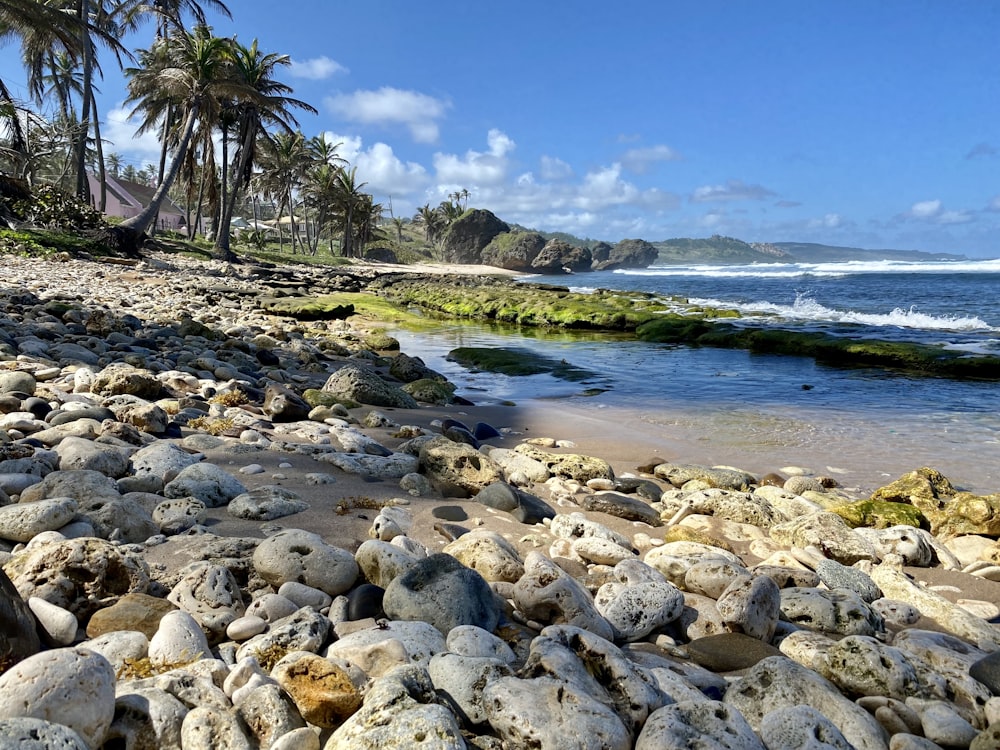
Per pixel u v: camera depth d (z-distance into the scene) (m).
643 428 9.59
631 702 2.67
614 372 14.72
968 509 5.89
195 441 6.11
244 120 42.19
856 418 10.28
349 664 2.71
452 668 2.69
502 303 29.08
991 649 3.71
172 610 3.08
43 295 16.66
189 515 4.28
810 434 9.32
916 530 5.29
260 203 111.88
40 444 5.14
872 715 2.93
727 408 10.95
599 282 66.75
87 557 3.13
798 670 3.01
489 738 2.45
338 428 7.39
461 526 4.92
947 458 8.24
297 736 2.25
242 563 3.68
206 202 60.19
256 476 5.46
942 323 22.92
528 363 15.23
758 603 3.66
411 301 35.94
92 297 17.80
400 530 4.50
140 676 2.58
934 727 2.80
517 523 5.16
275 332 15.82
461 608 3.31
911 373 14.64
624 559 4.41
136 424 6.27
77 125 40.19
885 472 7.70
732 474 7.03
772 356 17.30
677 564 4.35
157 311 16.80
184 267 34.09
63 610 2.84
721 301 34.62
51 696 2.08
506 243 111.94
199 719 2.27
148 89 40.81
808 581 4.37
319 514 4.79
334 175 74.75
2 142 40.44
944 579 4.91
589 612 3.47
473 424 9.40
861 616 3.81
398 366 13.11
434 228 136.75
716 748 2.34
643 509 5.82
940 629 4.01
